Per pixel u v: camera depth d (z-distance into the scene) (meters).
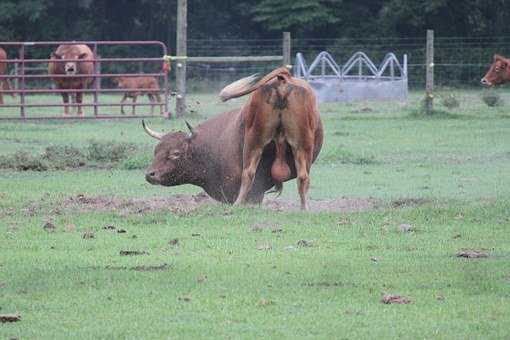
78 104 79.75
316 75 128.12
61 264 28.30
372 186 47.19
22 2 141.12
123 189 45.44
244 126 38.66
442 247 31.02
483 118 84.06
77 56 87.81
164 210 37.53
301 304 24.12
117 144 57.84
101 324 22.41
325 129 75.69
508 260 29.03
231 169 39.38
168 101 91.56
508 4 138.88
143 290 25.34
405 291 25.44
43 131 73.31
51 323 22.42
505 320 22.84
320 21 141.38
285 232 33.25
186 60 83.38
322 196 43.66
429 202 40.25
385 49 139.62
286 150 38.28
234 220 35.19
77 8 145.62
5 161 53.41
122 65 144.38
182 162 40.00
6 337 21.30
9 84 102.94
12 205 39.41
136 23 148.12
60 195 42.69
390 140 68.25
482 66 123.69
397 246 31.19
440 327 22.27
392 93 108.56
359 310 23.66
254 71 139.62
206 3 145.38
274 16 141.00
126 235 32.94
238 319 22.81
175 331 21.83
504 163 56.59
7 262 28.62
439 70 130.50
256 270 27.53
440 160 57.97
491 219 35.97
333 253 29.94
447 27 140.75
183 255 29.64
